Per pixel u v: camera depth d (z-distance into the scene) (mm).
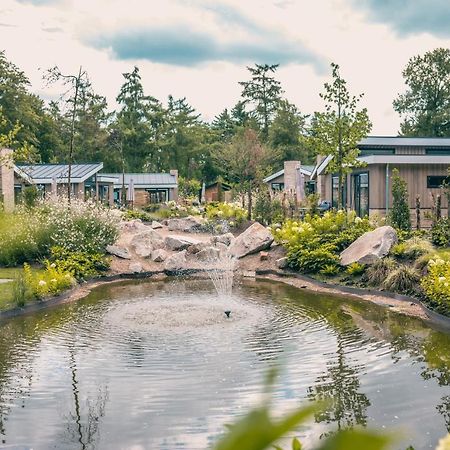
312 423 6441
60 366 8820
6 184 28469
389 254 16781
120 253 20188
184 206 37375
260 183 42094
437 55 57312
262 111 72688
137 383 7977
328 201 33344
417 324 11508
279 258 20188
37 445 6094
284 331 10977
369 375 8172
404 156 24969
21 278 13484
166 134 72875
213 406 7039
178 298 14852
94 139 61000
